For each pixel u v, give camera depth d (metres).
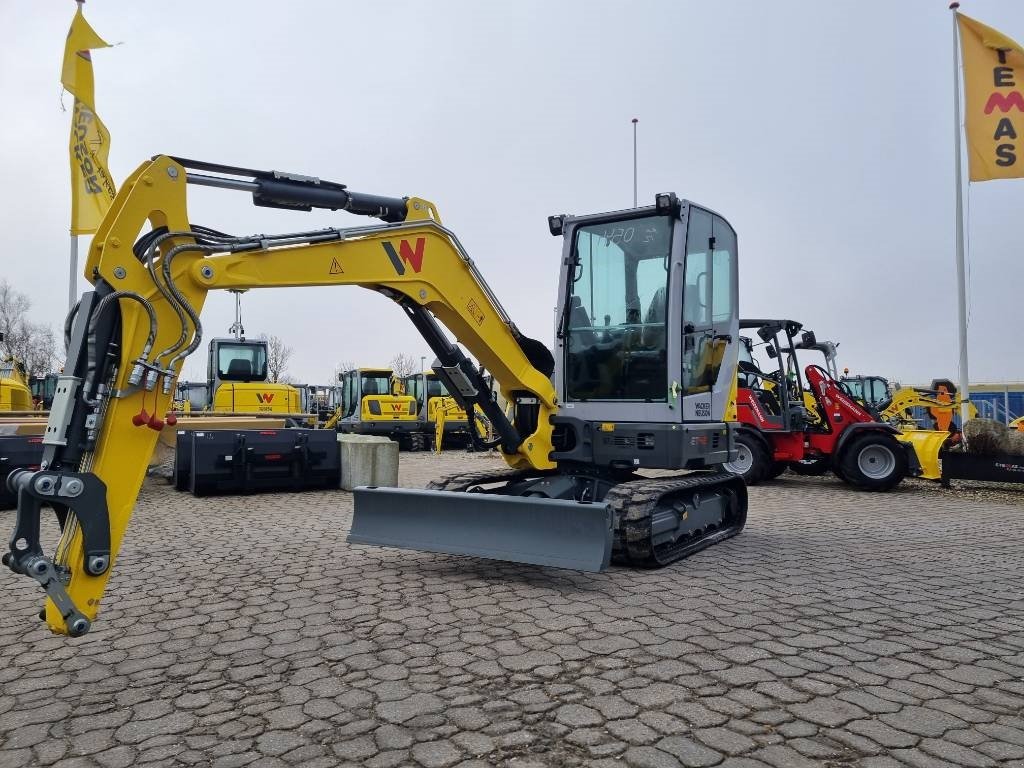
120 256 3.51
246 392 16.03
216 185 4.10
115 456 3.37
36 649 4.01
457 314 5.56
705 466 6.47
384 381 23.30
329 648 3.95
